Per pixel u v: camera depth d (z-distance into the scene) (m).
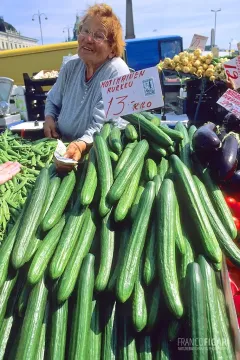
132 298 2.22
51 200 2.86
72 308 2.26
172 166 3.05
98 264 2.46
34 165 4.71
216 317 2.12
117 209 2.65
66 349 2.11
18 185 4.17
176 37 14.84
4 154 4.84
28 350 2.04
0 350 2.15
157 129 3.35
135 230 2.50
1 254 2.49
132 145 3.33
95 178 2.93
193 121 7.86
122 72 4.55
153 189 2.71
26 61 14.42
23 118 9.59
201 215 2.65
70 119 4.85
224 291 2.38
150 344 2.17
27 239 2.53
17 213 3.60
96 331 2.17
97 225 2.71
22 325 2.17
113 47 4.54
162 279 2.25
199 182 2.99
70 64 4.88
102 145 3.17
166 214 2.52
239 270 2.81
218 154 3.12
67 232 2.58
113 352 2.12
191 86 8.12
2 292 2.34
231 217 2.85
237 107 3.94
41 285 2.30
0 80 9.26
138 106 3.49
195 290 2.14
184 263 2.39
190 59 8.23
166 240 2.41
